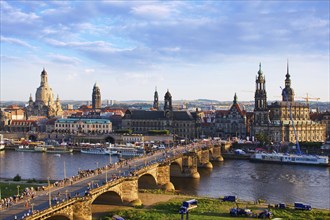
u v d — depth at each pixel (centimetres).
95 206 14675
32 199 12169
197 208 14362
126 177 15050
